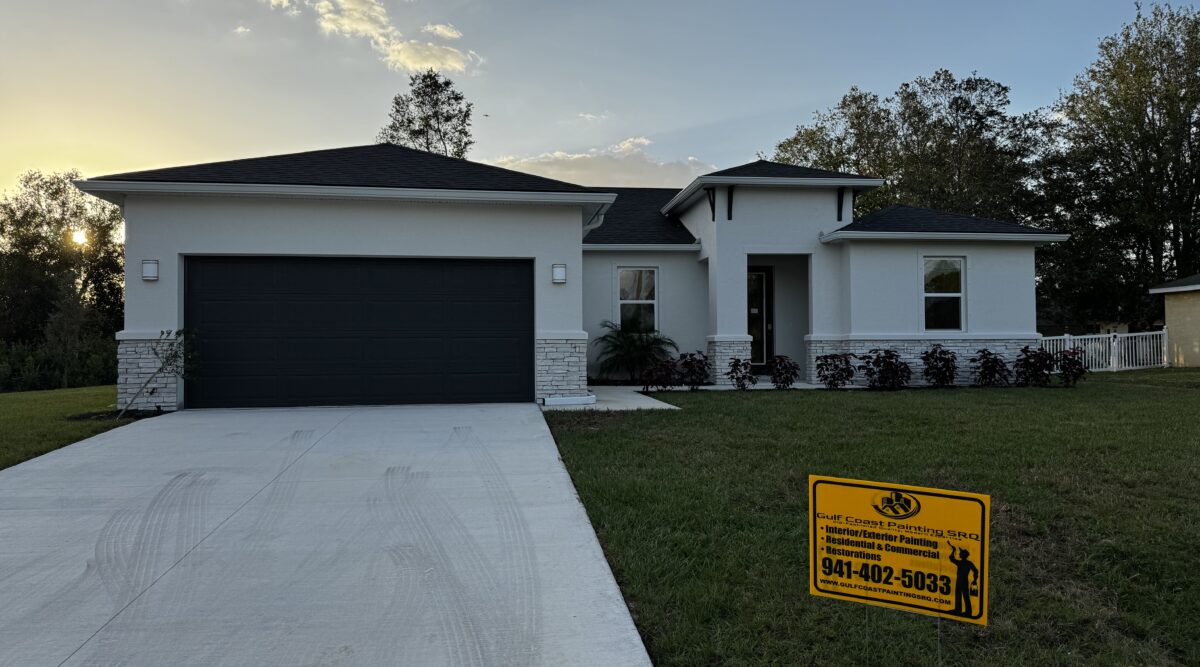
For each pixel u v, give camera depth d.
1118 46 27.34
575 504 4.92
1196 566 3.71
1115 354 18.30
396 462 6.19
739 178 13.07
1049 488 5.11
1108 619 3.18
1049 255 29.67
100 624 3.11
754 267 15.09
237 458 6.35
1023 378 12.96
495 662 2.77
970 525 2.42
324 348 9.70
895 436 7.21
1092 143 28.17
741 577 3.59
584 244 13.94
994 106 31.83
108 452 6.60
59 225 38.00
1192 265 27.12
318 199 9.51
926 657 2.81
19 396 12.91
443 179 9.97
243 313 9.53
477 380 10.04
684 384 12.96
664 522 4.44
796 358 15.00
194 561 3.89
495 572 3.72
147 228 9.22
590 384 13.89
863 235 12.81
